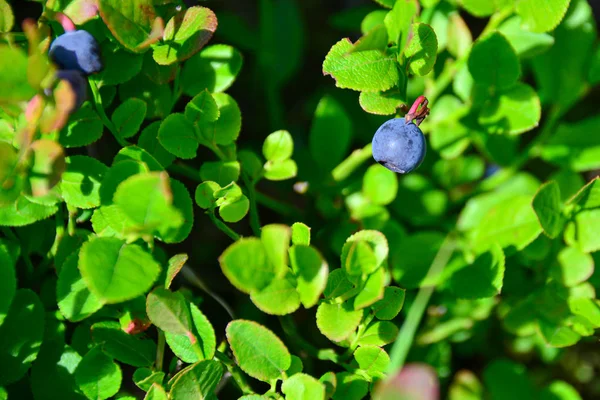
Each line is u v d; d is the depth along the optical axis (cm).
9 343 22
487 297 23
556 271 24
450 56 26
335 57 21
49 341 22
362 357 22
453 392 25
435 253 25
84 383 22
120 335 22
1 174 20
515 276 25
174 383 21
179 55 22
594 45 26
